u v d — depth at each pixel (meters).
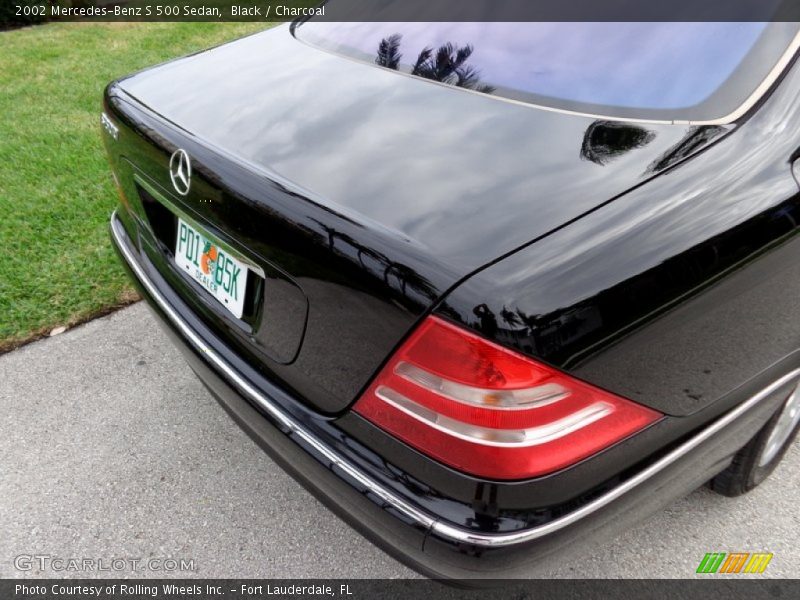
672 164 1.35
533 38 1.70
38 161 4.05
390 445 1.27
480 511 1.21
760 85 1.50
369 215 1.25
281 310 1.39
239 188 1.41
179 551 1.94
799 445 2.25
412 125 1.50
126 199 2.00
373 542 1.39
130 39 6.54
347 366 1.29
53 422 2.36
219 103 1.71
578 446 1.21
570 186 1.29
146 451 2.25
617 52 1.59
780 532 1.98
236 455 2.24
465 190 1.29
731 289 1.34
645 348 1.22
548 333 1.10
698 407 1.40
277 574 1.89
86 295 2.97
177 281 1.77
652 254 1.21
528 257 1.14
